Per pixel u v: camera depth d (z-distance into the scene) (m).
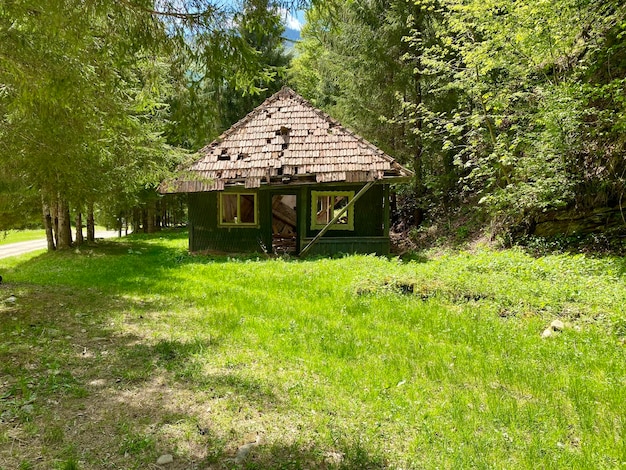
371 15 16.25
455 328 5.69
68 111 5.40
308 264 10.90
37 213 18.33
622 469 2.77
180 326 6.02
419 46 15.55
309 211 14.52
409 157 17.28
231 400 3.73
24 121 6.07
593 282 7.14
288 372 4.37
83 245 18.80
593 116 10.39
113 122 5.73
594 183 10.40
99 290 8.52
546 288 6.92
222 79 4.39
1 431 3.10
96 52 4.41
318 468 2.83
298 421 3.41
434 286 7.33
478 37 13.92
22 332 5.45
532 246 11.02
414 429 3.31
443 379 4.23
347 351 4.91
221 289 8.39
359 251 13.40
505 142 11.76
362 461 2.86
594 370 4.37
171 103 4.94
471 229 14.70
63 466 2.70
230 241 14.80
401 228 19.52
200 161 14.21
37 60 4.36
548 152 10.37
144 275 10.41
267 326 5.86
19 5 3.64
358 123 17.77
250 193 14.68
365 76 16.88
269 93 25.36
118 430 3.20
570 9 9.79
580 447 3.08
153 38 3.92
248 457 2.92
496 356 4.80
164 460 2.85
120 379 4.15
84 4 3.53
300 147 14.11
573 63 11.22
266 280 9.03
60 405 3.56
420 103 15.69
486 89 12.16
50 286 8.70
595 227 10.30
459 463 2.83
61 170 7.45
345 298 7.35
